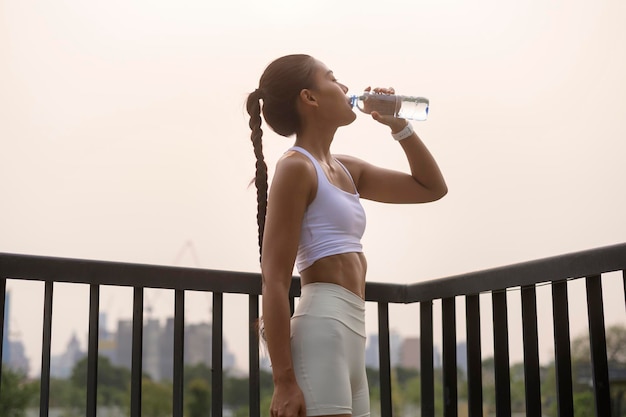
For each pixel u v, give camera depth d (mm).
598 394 2084
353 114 2156
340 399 1837
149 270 2438
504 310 2494
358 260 1993
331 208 1960
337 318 1885
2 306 2230
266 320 1839
